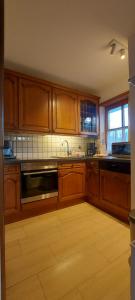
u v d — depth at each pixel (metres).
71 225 2.06
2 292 0.82
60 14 1.44
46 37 1.73
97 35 1.70
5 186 2.06
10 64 2.31
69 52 2.02
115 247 1.59
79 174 2.79
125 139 2.99
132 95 1.62
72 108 3.00
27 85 2.48
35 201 2.32
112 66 2.38
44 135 3.00
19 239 1.75
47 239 1.75
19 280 1.20
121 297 1.06
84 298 1.06
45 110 2.65
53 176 2.50
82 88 3.20
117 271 1.28
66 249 1.57
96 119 3.33
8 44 1.84
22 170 2.20
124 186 2.13
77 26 1.58
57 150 3.19
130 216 0.52
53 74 2.63
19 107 2.39
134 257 0.46
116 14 1.44
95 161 2.67
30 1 1.31
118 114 3.15
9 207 2.10
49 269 1.31
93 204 2.76
